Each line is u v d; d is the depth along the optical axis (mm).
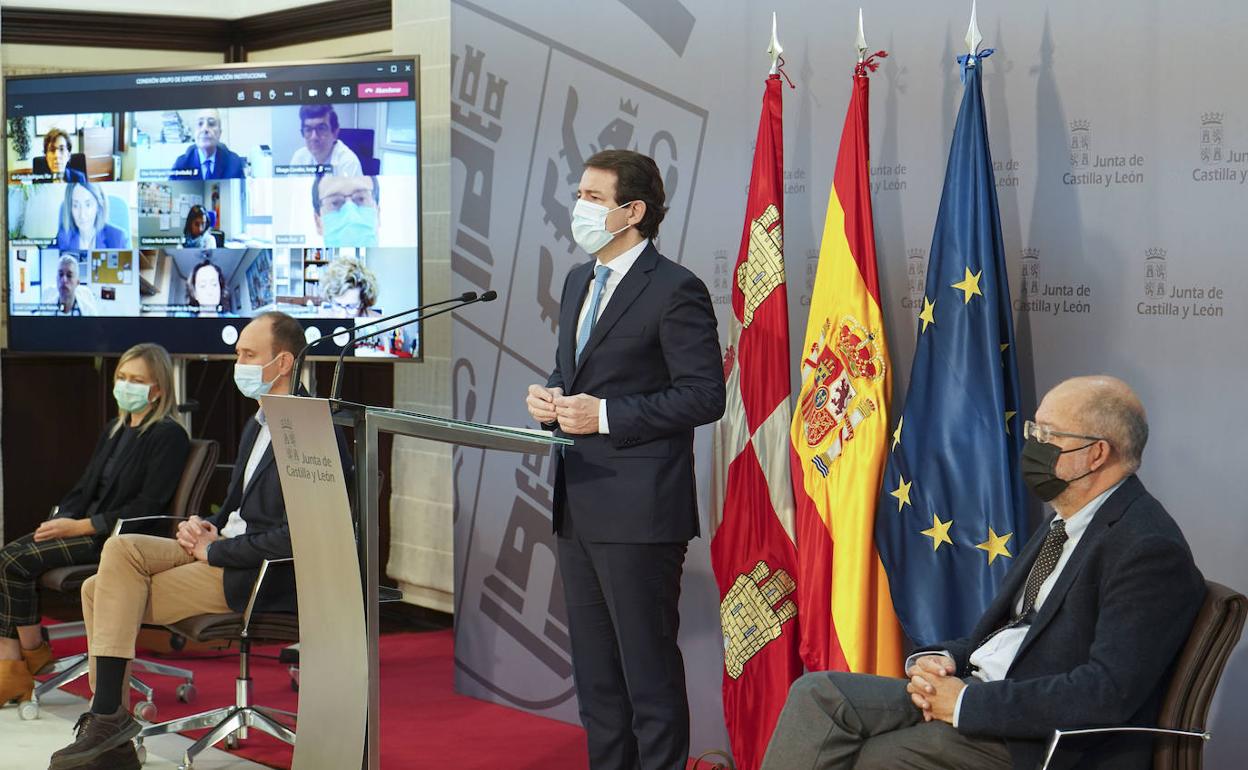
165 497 4613
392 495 6121
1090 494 2582
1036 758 2461
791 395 3740
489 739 4188
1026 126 3348
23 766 3900
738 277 3693
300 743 3205
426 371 5949
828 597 3443
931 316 3285
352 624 3006
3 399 6547
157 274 5840
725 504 3676
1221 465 3098
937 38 3492
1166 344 3158
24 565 4520
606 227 3254
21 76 5984
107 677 3740
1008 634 2684
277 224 5660
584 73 4250
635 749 3459
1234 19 3047
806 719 2754
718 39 3928
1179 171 3131
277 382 4023
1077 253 3279
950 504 3227
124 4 6656
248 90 5668
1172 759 2398
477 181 4590
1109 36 3215
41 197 6012
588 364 3307
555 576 4379
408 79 5469
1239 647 3074
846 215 3447
